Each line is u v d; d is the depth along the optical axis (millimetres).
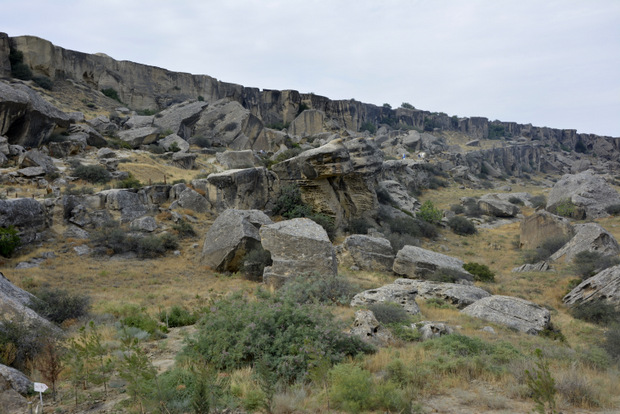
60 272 25406
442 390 9062
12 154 42156
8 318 11578
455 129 185250
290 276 24203
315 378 8445
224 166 58625
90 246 30469
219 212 40719
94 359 9938
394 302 18781
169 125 71250
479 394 8805
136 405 7746
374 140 121062
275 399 7949
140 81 88375
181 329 15086
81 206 33312
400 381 9164
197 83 97375
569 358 12594
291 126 103625
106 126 61750
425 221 55938
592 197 60375
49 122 48531
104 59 83438
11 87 44156
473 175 108125
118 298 20984
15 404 8188
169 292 22906
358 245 35156
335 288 21609
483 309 20438
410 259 32500
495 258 44125
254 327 10539
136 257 30828
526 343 15312
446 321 18516
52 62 72250
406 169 83500
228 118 79125
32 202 29797
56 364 9141
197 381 7762
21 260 26453
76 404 8164
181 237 35031
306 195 46594
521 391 8797
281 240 25484
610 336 16984
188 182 45219
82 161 46719
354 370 8617
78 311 16359
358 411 7598
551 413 7723
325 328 11031
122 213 34719
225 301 12375
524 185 117938
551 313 24438
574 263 36156
